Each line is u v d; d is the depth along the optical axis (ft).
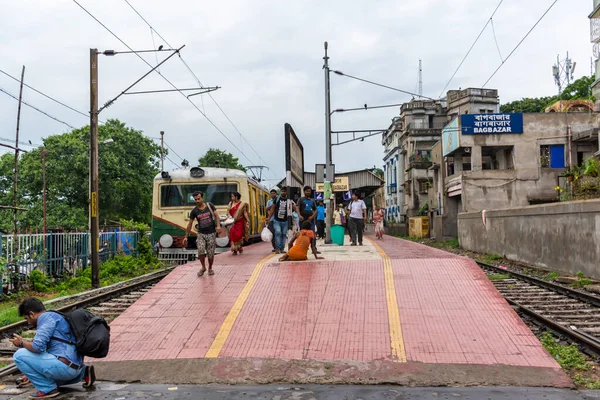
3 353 25.07
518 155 95.96
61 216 124.98
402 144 180.04
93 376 19.58
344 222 81.30
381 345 23.27
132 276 55.67
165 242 59.57
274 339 24.31
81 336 19.11
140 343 24.47
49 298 42.63
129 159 139.44
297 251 40.47
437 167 119.14
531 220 56.39
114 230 84.17
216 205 60.85
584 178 69.77
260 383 19.93
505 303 28.43
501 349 22.62
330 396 18.30
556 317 29.63
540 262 54.03
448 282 32.30
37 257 50.01
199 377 20.52
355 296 30.09
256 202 71.51
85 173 128.47
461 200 98.89
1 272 43.06
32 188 128.47
